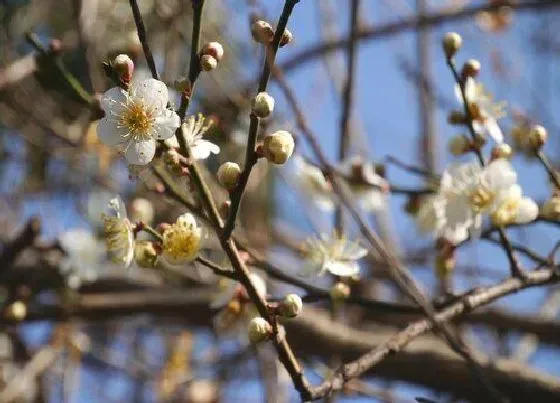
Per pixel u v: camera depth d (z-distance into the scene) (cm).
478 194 81
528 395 99
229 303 81
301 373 76
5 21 134
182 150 75
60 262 104
